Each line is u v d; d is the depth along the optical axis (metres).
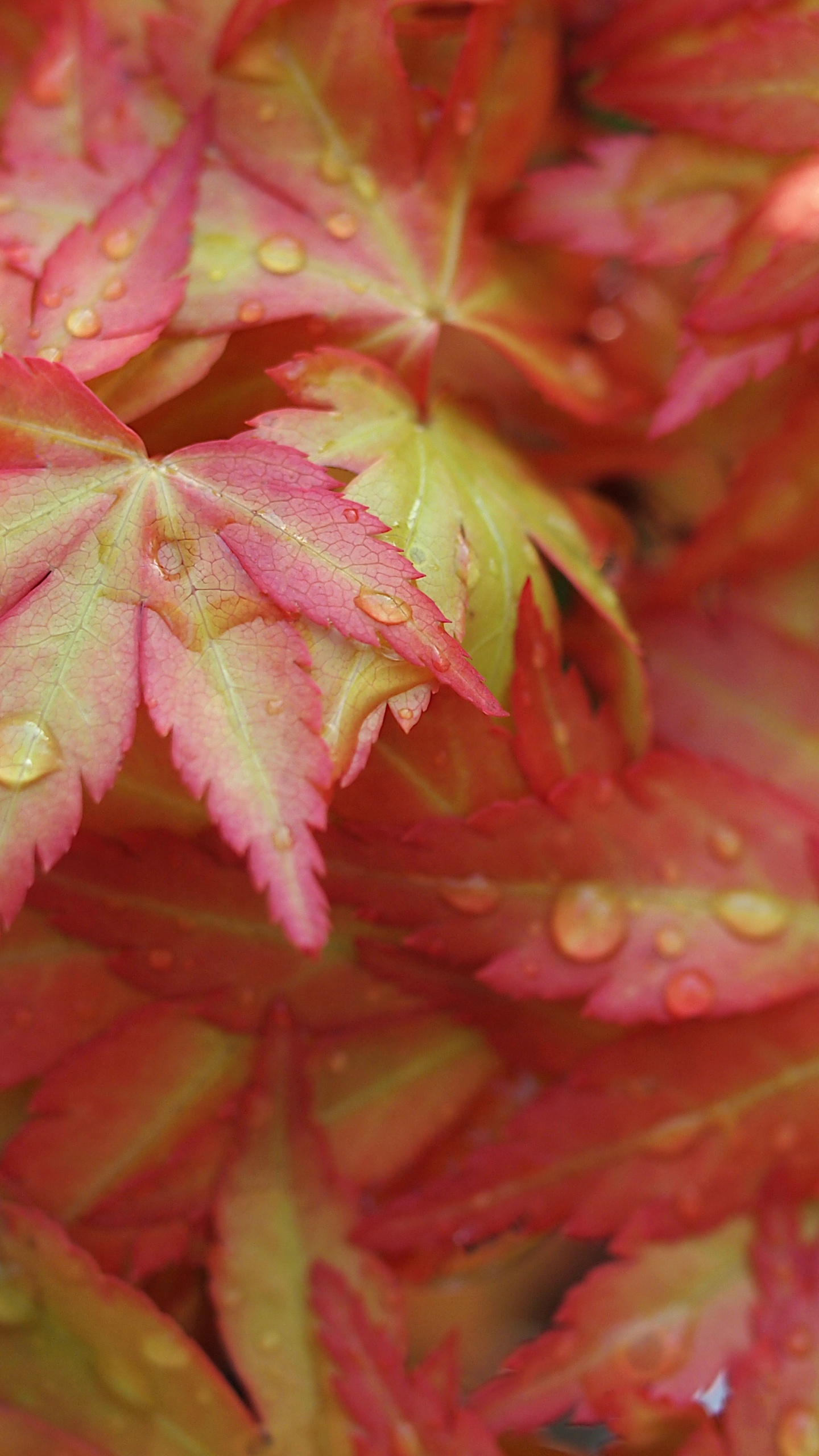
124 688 0.34
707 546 0.38
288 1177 0.36
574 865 0.36
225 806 0.33
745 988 0.36
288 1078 0.36
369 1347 0.36
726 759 0.38
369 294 0.36
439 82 0.38
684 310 0.39
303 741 0.33
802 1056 0.36
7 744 0.33
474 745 0.36
